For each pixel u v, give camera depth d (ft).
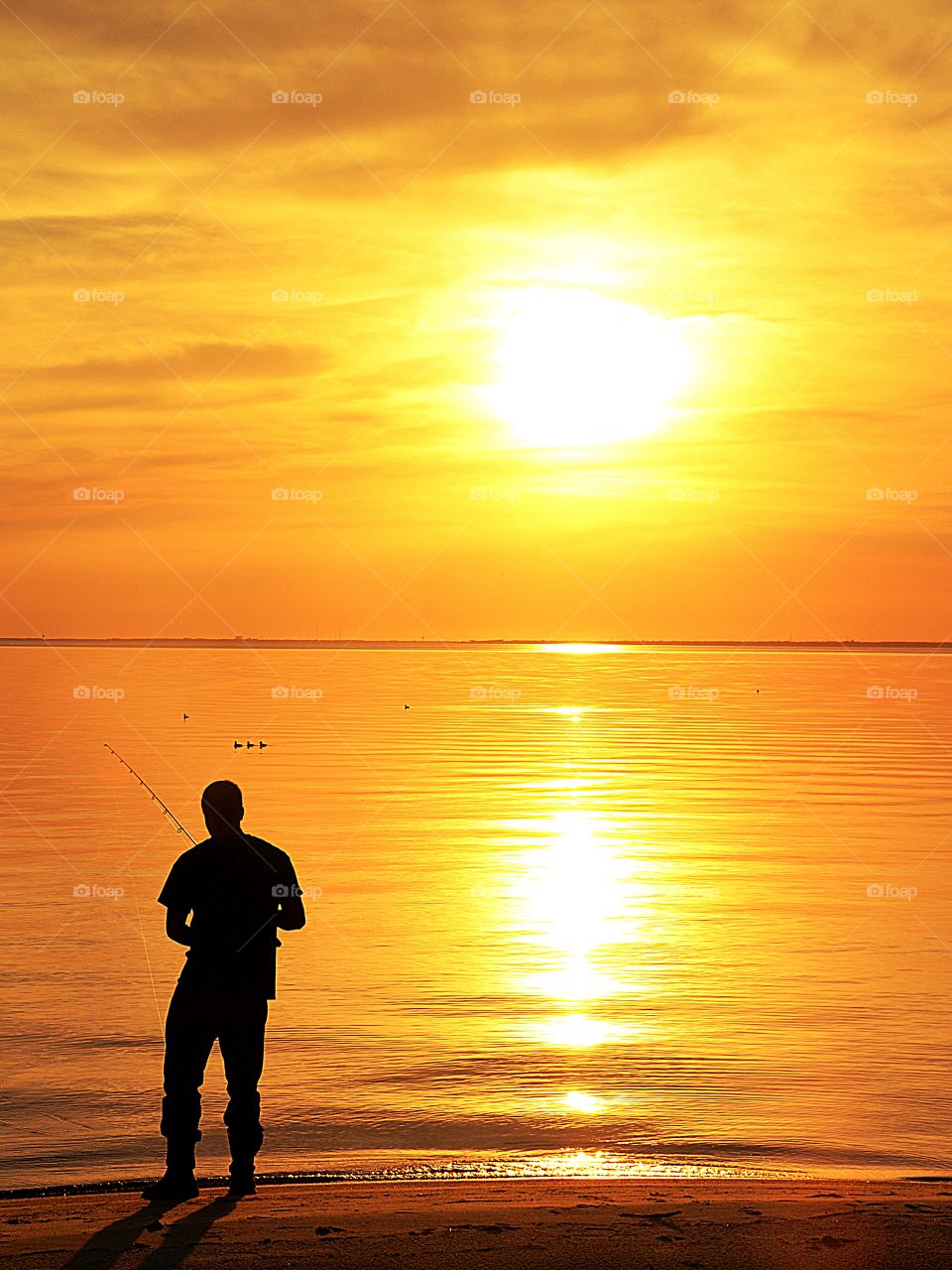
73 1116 37.04
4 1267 16.30
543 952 58.18
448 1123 36.45
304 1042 44.37
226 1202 21.45
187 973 22.18
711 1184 25.05
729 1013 48.47
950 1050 43.86
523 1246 17.04
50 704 288.51
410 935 61.87
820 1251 16.78
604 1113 37.29
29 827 100.42
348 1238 17.56
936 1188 24.47
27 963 55.67
